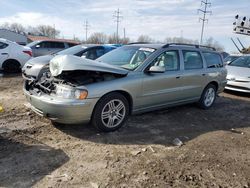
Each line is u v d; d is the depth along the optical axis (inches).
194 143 179.5
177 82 226.5
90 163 142.7
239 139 193.3
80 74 180.2
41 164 138.3
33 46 614.2
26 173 129.3
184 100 242.8
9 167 133.5
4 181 122.0
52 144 162.2
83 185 122.8
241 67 386.9
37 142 163.6
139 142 174.2
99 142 169.6
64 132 180.7
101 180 127.7
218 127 218.2
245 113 270.1
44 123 193.9
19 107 228.2
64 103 163.3
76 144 164.4
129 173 135.3
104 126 182.1
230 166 150.5
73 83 171.6
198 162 152.0
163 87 214.4
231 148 175.5
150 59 205.6
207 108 273.4
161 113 243.8
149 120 220.7
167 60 221.5
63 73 178.2
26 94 189.3
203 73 254.4
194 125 218.1
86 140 171.2
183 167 145.0
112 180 128.3
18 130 178.9
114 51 235.8
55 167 136.3
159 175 135.3
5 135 169.9
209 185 130.0
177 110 259.0
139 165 143.9
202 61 259.1
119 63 212.5
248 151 172.9
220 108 283.4
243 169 148.2
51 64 182.2
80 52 367.9
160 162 148.6
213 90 276.8
